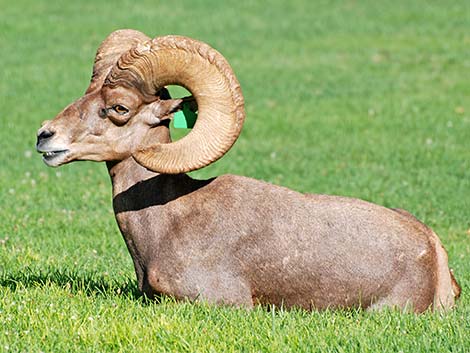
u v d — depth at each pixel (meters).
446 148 48.84
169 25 83.38
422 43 77.94
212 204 20.75
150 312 20.08
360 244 20.47
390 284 20.47
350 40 79.25
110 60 21.22
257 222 20.53
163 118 20.66
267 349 18.48
